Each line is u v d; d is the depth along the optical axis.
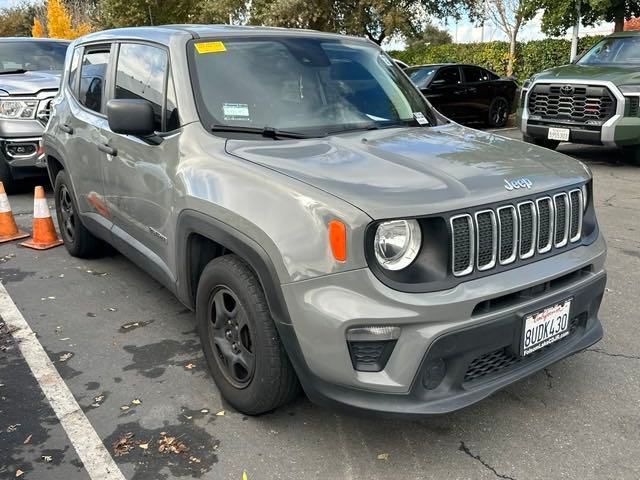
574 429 2.97
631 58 9.50
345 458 2.78
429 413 2.47
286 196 2.61
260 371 2.82
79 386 3.40
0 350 3.83
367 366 2.51
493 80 14.80
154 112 3.64
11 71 8.53
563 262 2.88
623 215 6.71
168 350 3.80
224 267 2.91
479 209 2.57
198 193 3.03
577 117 9.00
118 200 4.13
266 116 3.39
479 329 2.51
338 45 4.10
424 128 3.71
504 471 2.68
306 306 2.49
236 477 2.66
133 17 27.08
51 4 35.66
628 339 3.86
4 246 6.00
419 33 21.97
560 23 14.86
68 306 4.49
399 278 2.43
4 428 3.01
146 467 2.72
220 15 23.92
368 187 2.55
